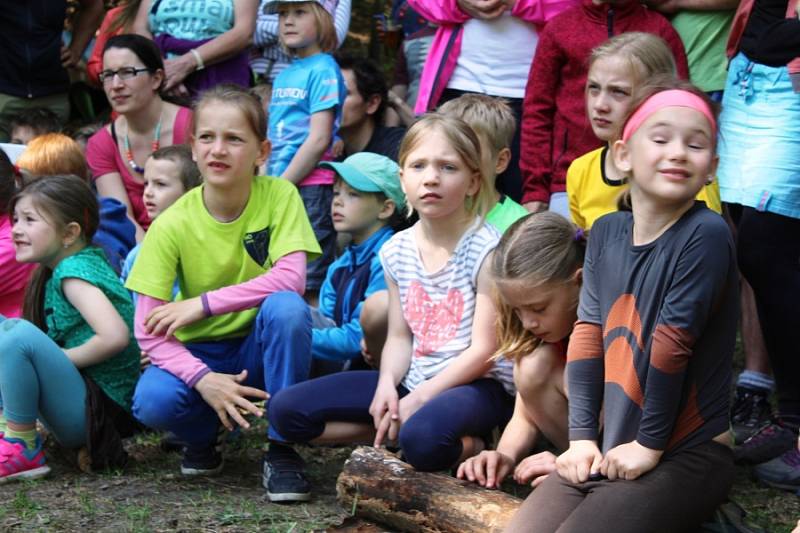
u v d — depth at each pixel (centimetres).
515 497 324
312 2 538
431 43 564
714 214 275
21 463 387
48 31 676
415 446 324
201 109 378
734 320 279
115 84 534
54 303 408
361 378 365
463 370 347
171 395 371
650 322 275
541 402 328
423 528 313
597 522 264
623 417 278
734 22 402
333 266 456
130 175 554
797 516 351
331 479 388
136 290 379
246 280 389
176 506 357
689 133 270
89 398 395
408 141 354
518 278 312
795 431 384
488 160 382
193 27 591
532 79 464
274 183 397
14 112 674
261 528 335
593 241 294
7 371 381
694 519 272
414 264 364
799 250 378
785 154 376
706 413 278
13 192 456
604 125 376
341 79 541
